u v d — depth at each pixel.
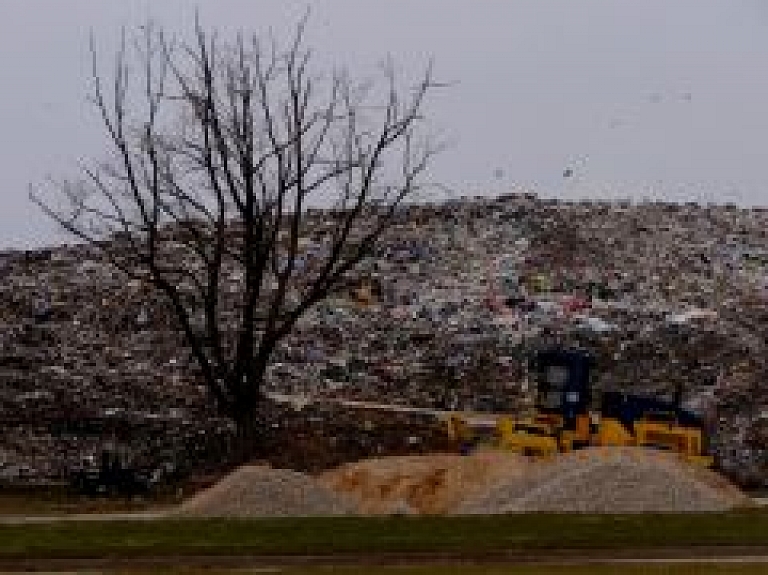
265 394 151.88
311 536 84.19
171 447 136.00
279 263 195.00
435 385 157.75
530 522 88.50
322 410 145.38
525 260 198.12
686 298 187.50
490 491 100.31
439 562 77.62
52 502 118.00
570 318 176.88
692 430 115.69
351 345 169.12
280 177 142.00
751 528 86.31
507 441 113.62
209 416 144.75
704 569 74.25
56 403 143.88
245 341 138.62
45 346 164.50
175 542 82.62
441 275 193.38
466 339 170.25
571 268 196.25
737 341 169.00
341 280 189.50
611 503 95.25
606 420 115.00
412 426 141.75
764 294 190.75
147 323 174.00
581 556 79.12
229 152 140.75
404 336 171.75
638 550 80.81
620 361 163.50
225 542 82.62
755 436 141.38
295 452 135.50
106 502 118.19
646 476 96.44
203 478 129.75
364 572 73.94
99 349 164.75
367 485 107.69
